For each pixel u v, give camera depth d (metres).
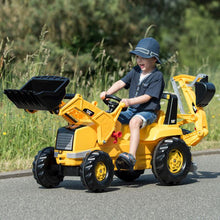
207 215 5.60
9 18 18.39
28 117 9.94
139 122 6.78
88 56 18.95
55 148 6.59
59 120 10.30
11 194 6.68
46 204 6.04
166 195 6.53
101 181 6.52
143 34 21.08
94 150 6.54
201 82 7.50
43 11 19.22
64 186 7.20
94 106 6.51
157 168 7.03
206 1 26.62
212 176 8.12
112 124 6.71
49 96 6.02
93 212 5.66
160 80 7.05
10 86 10.37
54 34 19.45
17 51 17.62
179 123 7.73
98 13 20.06
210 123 12.50
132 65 12.51
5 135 9.55
